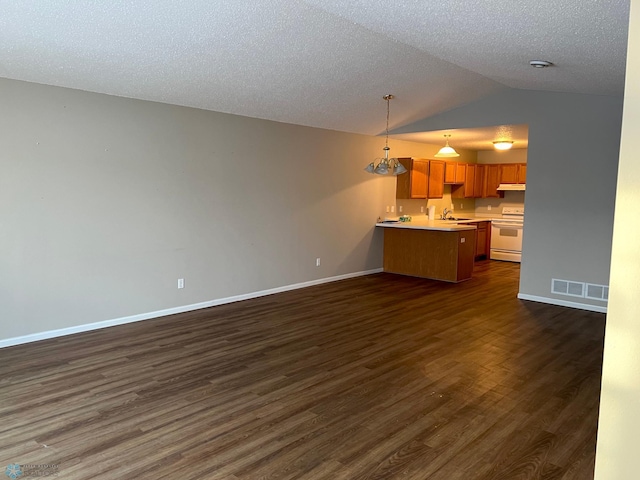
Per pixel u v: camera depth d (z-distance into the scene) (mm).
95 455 2596
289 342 4520
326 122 6691
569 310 5766
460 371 3844
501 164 9977
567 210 5891
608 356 1365
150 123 5047
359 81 5387
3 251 4172
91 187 4660
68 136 4465
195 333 4750
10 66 3906
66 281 4574
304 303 6027
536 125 6059
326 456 2617
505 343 4539
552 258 6047
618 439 1364
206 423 2967
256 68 4648
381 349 4348
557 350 4352
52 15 3303
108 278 4867
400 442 2768
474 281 7555
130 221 4980
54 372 3727
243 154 5969
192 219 5520
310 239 6992
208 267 5746
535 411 3162
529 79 5156
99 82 4430
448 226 7500
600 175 5625
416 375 3756
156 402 3242
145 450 2652
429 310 5727
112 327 4906
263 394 3389
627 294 1318
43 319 4469
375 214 8086
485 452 2670
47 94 4309
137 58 4086
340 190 7375
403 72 5281
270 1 3535
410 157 8422
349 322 5203
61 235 4500
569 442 2779
